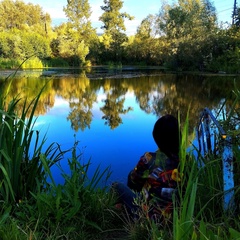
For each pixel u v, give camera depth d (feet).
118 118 30.63
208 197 6.68
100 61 164.55
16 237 5.83
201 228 4.81
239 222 5.78
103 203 7.77
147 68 129.08
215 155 7.93
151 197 6.64
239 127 7.46
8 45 118.52
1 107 8.06
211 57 85.87
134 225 6.73
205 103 37.27
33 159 8.39
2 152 7.34
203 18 98.73
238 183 6.78
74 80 74.13
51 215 7.16
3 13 187.93
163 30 126.21
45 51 136.15
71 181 7.82
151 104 39.22
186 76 78.33
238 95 7.99
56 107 37.04
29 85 60.95
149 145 20.38
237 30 82.33
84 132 24.02
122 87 59.57
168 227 6.11
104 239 6.88
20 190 8.08
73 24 171.73
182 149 5.46
